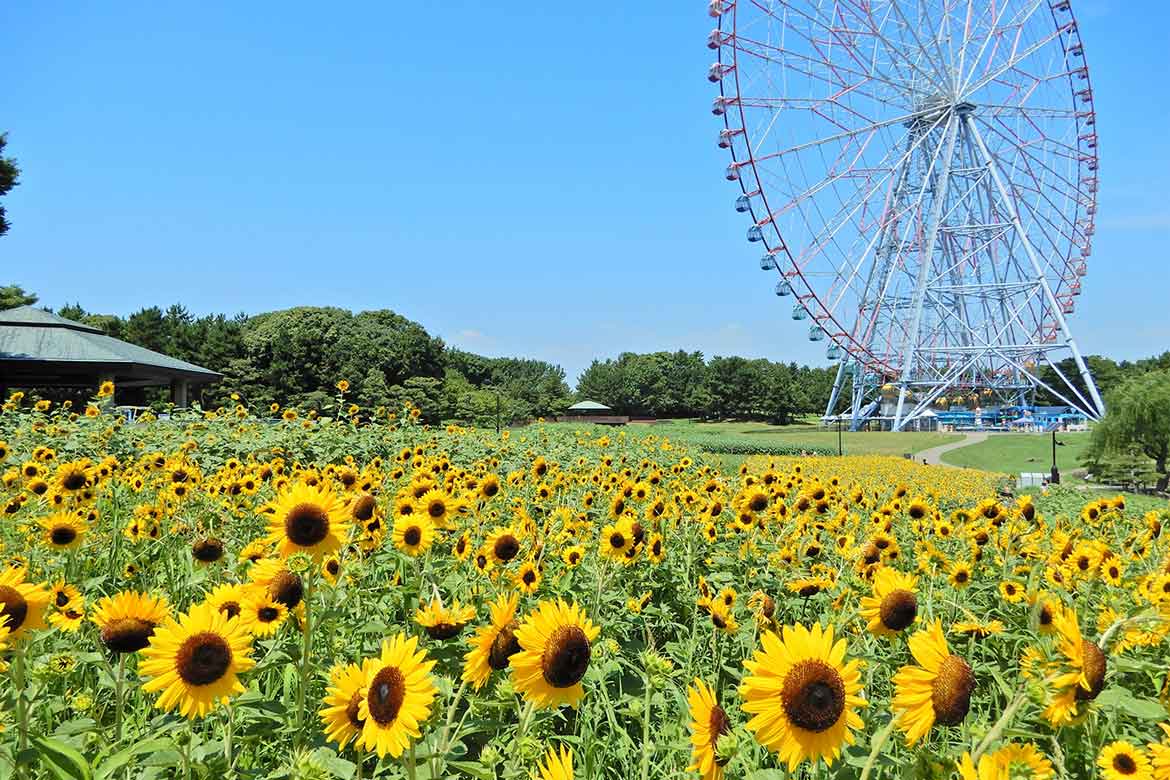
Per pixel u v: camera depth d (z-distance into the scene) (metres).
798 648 1.74
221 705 2.46
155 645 2.18
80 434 10.16
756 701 1.72
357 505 3.79
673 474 9.53
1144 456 33.97
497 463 10.38
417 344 68.19
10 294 38.69
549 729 3.13
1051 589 4.15
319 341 59.91
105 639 2.57
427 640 3.08
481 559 3.79
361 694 2.03
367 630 3.27
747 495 5.92
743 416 107.00
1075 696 1.99
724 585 4.63
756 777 2.01
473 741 2.97
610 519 5.61
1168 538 5.71
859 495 7.48
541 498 6.81
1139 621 2.51
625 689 3.51
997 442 58.84
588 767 2.83
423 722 1.95
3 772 2.07
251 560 3.82
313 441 11.62
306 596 2.75
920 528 6.36
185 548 4.65
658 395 111.94
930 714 1.80
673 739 2.88
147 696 3.13
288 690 3.06
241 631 2.27
